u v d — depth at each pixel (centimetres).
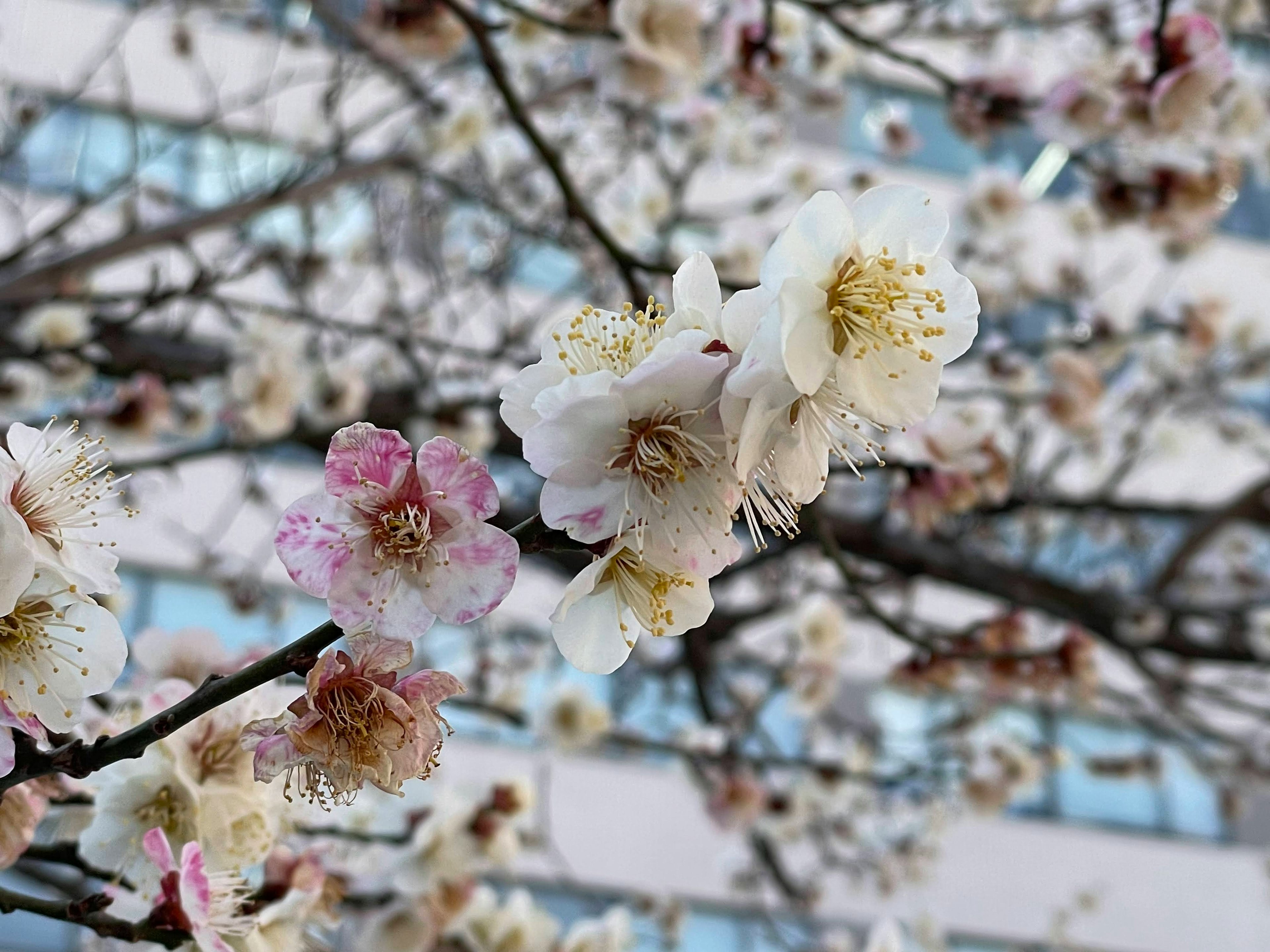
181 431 529
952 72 1252
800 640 586
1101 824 1170
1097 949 1120
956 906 1097
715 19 448
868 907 1049
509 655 727
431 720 132
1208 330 584
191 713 135
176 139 672
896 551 567
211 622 943
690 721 797
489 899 347
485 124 570
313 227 636
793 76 620
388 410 532
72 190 742
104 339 451
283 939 187
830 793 593
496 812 326
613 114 676
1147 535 793
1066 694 397
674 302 137
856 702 1066
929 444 325
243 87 1002
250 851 179
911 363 136
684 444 131
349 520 134
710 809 532
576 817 1030
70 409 479
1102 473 909
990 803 562
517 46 447
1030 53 644
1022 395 518
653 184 902
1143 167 397
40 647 147
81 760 138
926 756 690
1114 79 389
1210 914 1156
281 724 133
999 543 722
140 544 953
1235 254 1340
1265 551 897
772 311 125
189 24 744
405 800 320
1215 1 593
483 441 519
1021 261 768
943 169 1255
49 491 148
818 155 1216
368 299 842
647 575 142
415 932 309
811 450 133
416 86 564
